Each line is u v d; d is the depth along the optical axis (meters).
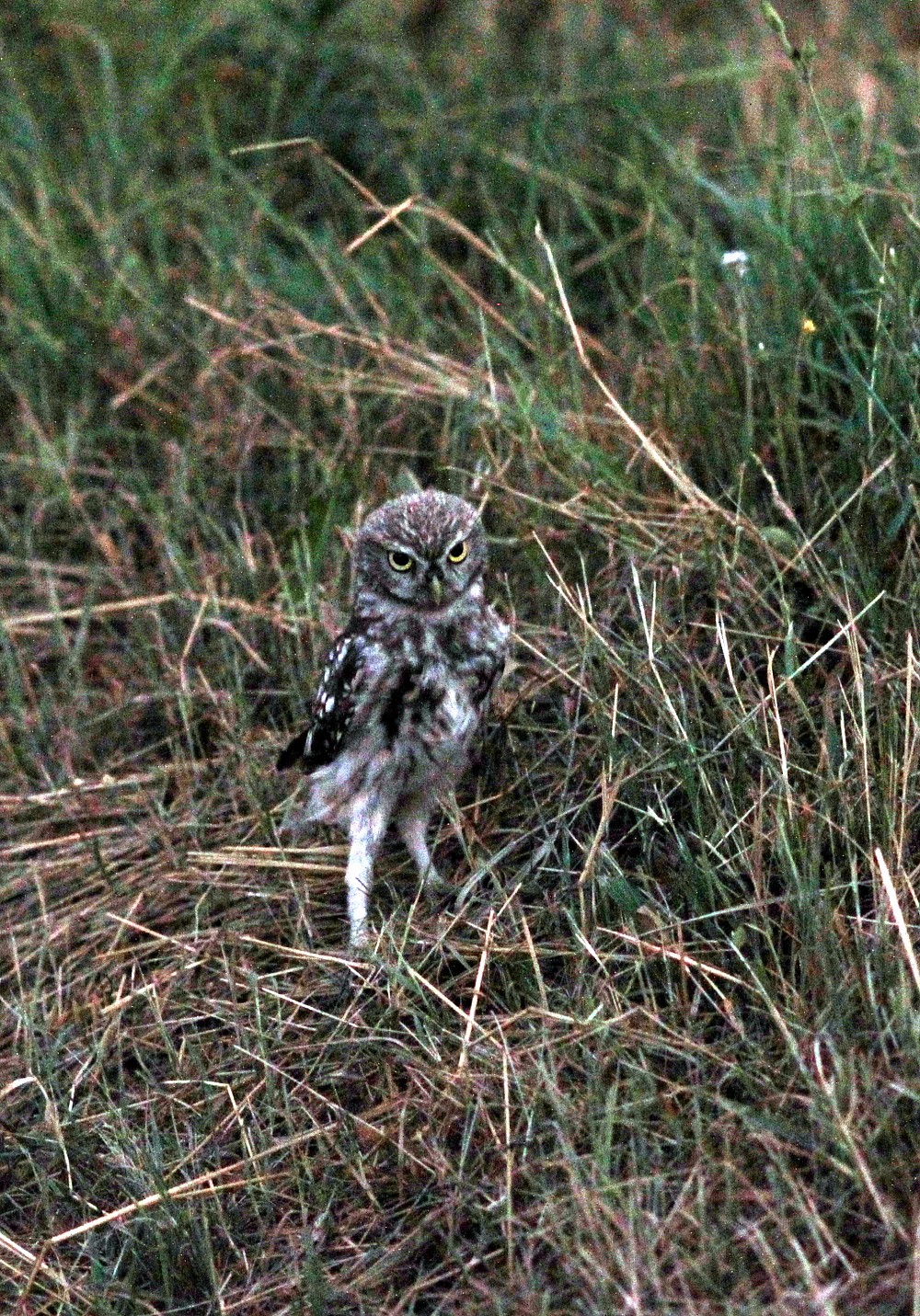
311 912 9.91
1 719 11.52
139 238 14.14
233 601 11.27
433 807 9.92
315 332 11.81
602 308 12.84
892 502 9.70
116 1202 8.45
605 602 10.41
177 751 10.91
